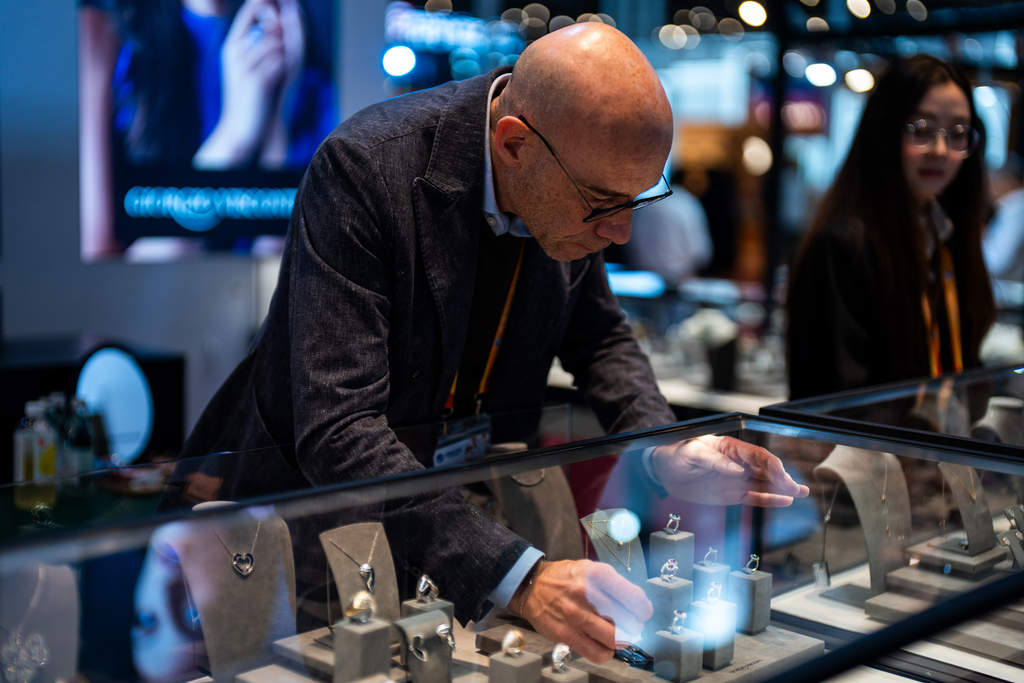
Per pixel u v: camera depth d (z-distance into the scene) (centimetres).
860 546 102
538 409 133
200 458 107
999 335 372
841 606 101
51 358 304
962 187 201
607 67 102
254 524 76
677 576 96
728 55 641
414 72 539
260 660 76
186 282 436
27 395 288
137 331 422
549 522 93
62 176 387
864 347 186
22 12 368
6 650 67
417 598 81
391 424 128
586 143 102
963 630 82
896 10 409
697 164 701
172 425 313
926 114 185
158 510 101
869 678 78
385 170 115
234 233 437
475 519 87
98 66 385
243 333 461
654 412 146
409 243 117
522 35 563
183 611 73
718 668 89
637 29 579
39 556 68
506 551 86
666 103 105
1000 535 96
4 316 379
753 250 696
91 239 394
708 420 110
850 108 611
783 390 405
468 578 83
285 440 128
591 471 97
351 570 80
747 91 682
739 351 414
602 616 88
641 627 89
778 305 436
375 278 115
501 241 129
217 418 140
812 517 103
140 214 405
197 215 422
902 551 99
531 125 107
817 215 196
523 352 141
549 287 138
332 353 110
